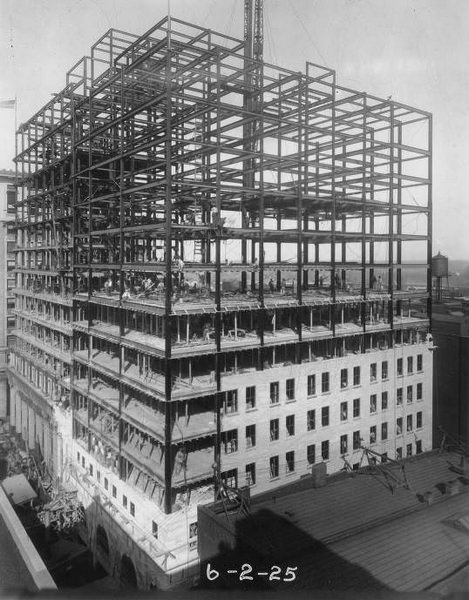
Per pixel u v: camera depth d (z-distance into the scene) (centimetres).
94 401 5122
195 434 3931
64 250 6538
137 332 4816
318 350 5188
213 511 3706
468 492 4066
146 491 4219
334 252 5056
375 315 5972
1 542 3700
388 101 5438
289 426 4688
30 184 7688
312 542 3253
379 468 4378
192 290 5534
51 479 6109
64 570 4666
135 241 6662
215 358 4103
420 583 2783
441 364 6444
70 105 5959
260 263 4481
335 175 5544
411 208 5675
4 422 8344
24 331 8088
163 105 5006
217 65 4169
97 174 6425
